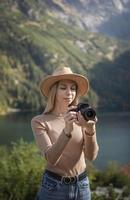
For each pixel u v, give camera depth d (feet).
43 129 17.13
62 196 16.81
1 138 318.04
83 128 17.07
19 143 52.01
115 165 84.02
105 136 342.03
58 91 17.48
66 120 15.67
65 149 16.81
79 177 16.97
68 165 16.81
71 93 17.51
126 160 210.79
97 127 432.66
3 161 46.65
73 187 16.88
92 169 82.53
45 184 17.01
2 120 559.38
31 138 309.42
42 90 17.81
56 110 17.56
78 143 16.90
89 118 15.53
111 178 78.23
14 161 48.55
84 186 17.11
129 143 287.69
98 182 75.46
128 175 83.35
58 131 17.16
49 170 16.99
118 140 309.83
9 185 43.52
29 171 45.39
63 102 17.48
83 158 17.28
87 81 17.54
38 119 17.35
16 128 416.05
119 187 76.23
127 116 619.67
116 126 439.63
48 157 16.08
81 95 18.03
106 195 48.24
